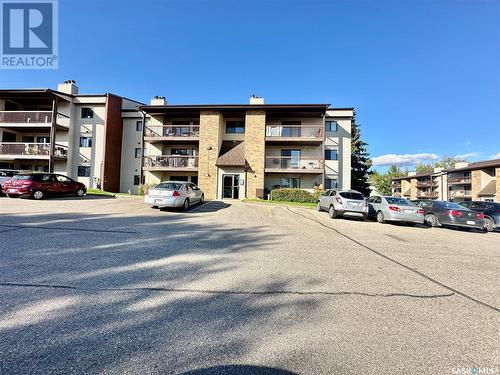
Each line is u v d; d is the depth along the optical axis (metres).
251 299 3.67
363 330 2.99
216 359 2.40
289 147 26.14
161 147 27.31
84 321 2.93
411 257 6.38
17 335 2.62
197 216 11.64
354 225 11.73
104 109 27.91
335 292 4.02
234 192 23.91
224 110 24.50
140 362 2.32
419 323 3.20
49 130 27.48
